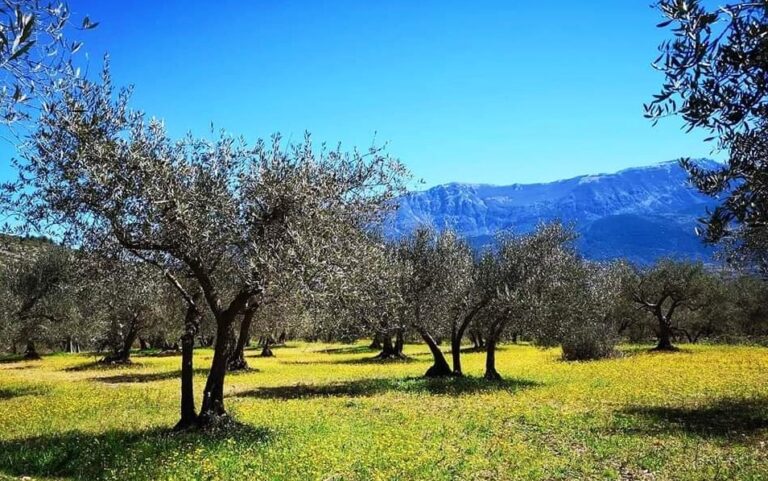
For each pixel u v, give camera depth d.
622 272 59.25
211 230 14.95
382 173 18.08
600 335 47.03
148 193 13.81
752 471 12.59
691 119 5.26
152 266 17.80
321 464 12.80
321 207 15.90
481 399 24.78
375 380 32.38
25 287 35.16
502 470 12.85
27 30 4.34
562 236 32.28
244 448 14.26
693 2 4.77
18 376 40.03
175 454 13.16
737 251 15.91
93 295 19.47
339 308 21.14
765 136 5.57
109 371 43.44
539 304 29.80
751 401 22.34
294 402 24.31
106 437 15.98
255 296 18.02
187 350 17.33
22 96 5.36
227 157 15.74
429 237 32.47
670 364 39.66
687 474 12.48
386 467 12.87
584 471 12.82
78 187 14.34
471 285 32.22
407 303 30.42
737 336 65.69
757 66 4.90
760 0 4.60
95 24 5.34
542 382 30.86
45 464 13.18
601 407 21.97
